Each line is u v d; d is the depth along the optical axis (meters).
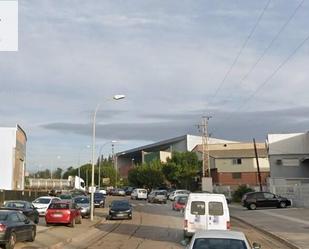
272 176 73.44
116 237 26.42
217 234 10.38
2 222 20.11
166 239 25.23
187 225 21.80
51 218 32.25
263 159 102.50
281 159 73.44
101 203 57.97
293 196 55.06
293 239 24.14
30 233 22.78
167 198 79.75
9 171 69.50
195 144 140.75
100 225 35.00
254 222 35.03
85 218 40.97
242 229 31.39
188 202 22.03
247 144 117.81
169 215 45.47
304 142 72.94
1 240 19.77
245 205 52.62
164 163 117.38
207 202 21.89
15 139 70.88
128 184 136.12
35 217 33.03
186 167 105.69
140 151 164.62
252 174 101.94
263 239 25.52
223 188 81.31
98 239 25.42
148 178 117.06
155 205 65.88
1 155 69.75
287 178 67.50
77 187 95.88
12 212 21.53
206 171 91.50
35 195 66.56
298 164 72.81
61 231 28.94
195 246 9.95
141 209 55.88
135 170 124.25
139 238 25.81
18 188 75.38
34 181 105.56
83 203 42.78
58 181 111.38
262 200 52.12
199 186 103.31
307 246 21.42
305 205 51.66
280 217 39.25
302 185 52.69
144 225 34.81
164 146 152.88
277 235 26.00
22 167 81.12
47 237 25.27
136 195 84.69
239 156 103.38
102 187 125.88
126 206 40.66
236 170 103.12
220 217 21.72
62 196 49.53
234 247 9.84
